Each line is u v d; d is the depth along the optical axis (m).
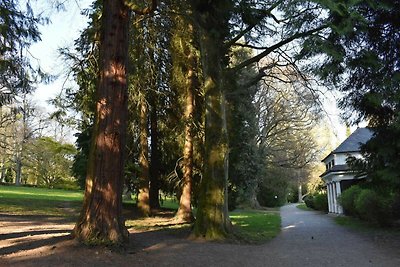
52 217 20.39
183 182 19.56
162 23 17.09
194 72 18.75
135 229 14.88
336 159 33.31
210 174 12.91
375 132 16.06
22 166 57.91
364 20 10.17
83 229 8.66
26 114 15.56
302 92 21.69
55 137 53.69
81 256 7.68
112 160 8.96
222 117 13.25
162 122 21.34
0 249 8.22
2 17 11.63
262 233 15.70
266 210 44.16
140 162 22.31
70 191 51.16
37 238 9.71
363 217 21.30
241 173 26.78
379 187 16.66
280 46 13.84
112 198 8.87
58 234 10.96
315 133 46.62
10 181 65.81
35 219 18.95
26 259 7.28
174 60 18.42
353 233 16.48
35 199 29.70
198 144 19.20
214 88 13.33
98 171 8.90
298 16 12.66
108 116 9.06
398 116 14.01
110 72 9.20
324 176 36.16
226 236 12.44
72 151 48.84
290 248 11.66
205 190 12.87
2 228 14.13
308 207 52.28
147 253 8.82
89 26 13.62
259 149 39.88
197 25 13.91
